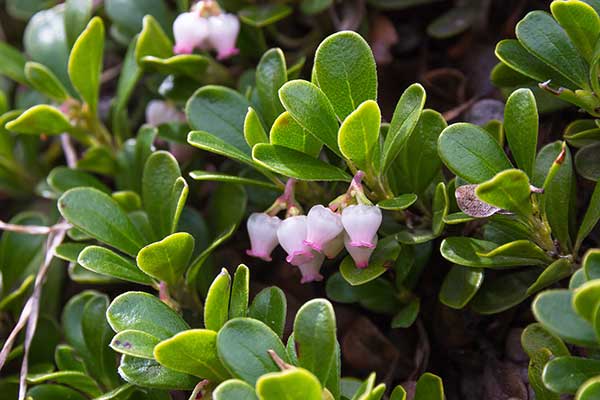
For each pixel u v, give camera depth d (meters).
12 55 0.23
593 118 0.20
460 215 0.18
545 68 0.19
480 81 0.22
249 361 0.17
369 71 0.18
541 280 0.18
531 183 0.18
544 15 0.19
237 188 0.20
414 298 0.20
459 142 0.18
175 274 0.19
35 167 0.24
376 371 0.20
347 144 0.18
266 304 0.18
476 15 0.22
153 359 0.18
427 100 0.22
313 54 0.23
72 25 0.22
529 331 0.18
